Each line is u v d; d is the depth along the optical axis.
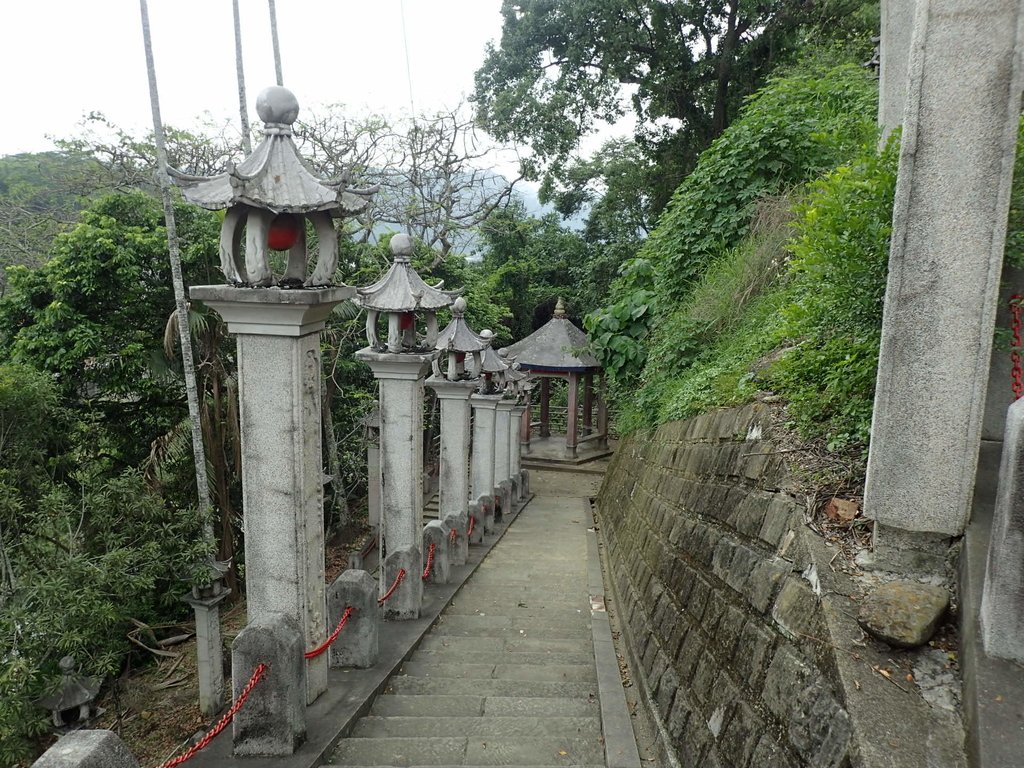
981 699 2.51
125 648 7.60
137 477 8.12
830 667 2.99
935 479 3.39
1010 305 3.84
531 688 5.50
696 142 22.42
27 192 19.36
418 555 7.08
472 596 8.46
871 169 4.25
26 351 10.06
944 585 3.39
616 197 24.89
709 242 11.70
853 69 13.04
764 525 4.34
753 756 3.22
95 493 7.74
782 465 4.59
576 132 21.61
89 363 10.38
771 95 12.04
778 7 19.20
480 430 12.34
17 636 6.34
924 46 3.23
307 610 4.65
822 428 4.73
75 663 6.69
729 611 4.16
